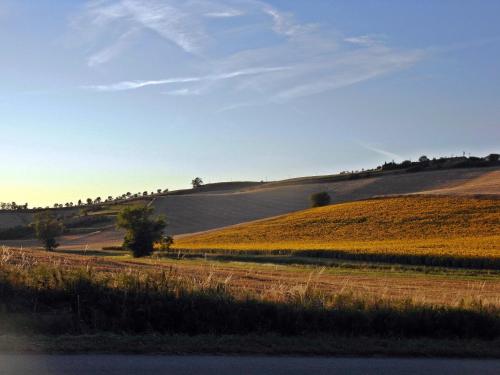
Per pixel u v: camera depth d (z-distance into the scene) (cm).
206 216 11556
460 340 1073
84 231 11225
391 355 964
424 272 4316
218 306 1090
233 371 815
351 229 7562
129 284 1149
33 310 1113
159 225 7119
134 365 824
